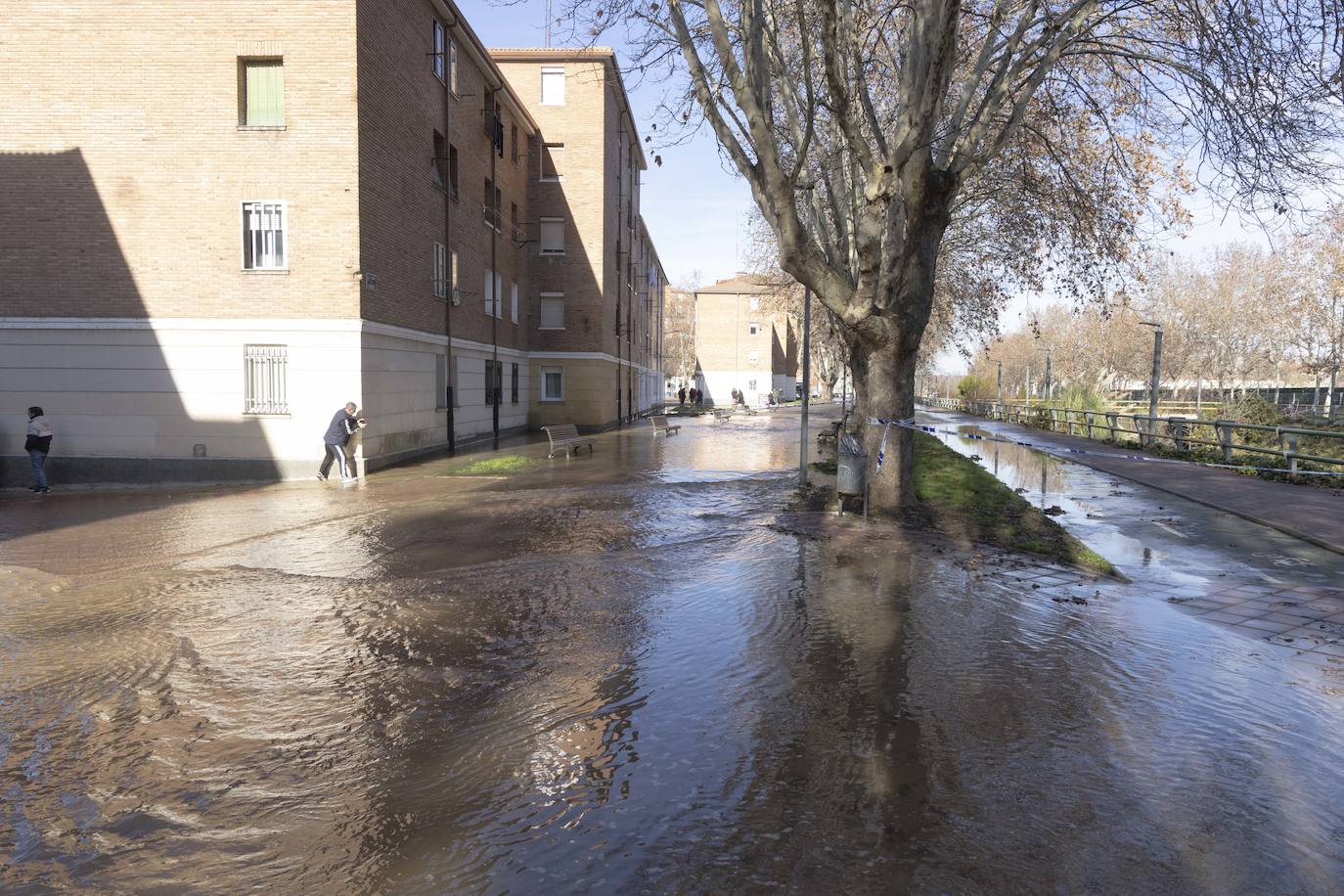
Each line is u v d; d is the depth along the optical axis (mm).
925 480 15000
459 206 23031
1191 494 13820
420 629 6086
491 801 3566
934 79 9031
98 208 16156
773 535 9797
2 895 2887
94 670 5227
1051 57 10648
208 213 16219
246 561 8523
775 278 31984
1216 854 3148
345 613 6512
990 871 3029
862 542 9320
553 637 5879
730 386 82875
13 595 7191
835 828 3336
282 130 16172
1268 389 54469
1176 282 55594
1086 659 5418
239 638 5891
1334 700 4742
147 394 16297
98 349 16234
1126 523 11102
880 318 10719
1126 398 60656
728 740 4164
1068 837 3262
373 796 3615
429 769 3871
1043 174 16188
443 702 4680
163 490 15406
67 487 16094
